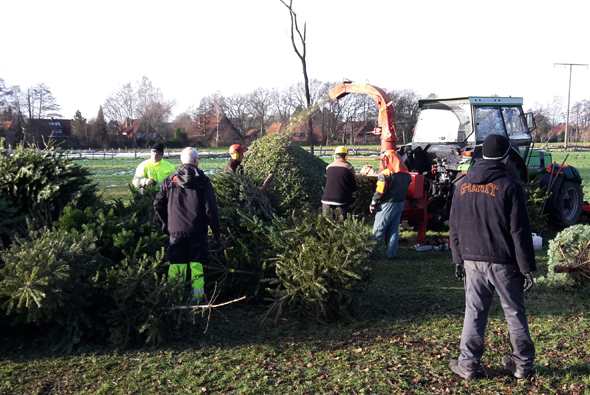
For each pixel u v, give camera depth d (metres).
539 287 5.84
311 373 3.59
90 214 4.84
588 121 77.44
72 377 3.52
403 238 8.89
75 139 71.94
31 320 3.76
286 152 9.34
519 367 3.45
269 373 3.58
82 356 3.87
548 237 9.35
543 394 3.28
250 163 9.42
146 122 77.25
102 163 36.41
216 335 4.38
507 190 3.26
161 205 4.95
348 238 4.70
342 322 4.72
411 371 3.62
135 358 3.85
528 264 3.21
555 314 4.91
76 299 3.99
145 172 7.14
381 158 7.51
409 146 9.53
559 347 4.02
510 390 3.33
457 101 8.99
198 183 4.84
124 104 79.81
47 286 3.68
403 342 4.20
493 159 3.40
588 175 20.62
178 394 3.27
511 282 3.32
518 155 8.65
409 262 7.32
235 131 81.62
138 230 5.03
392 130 8.22
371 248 4.70
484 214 3.33
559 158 34.25
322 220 5.01
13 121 65.88
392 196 7.17
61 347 3.99
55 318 3.87
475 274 3.43
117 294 4.01
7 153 5.43
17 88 67.44
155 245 4.79
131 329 4.10
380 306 5.24
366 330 4.50
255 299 5.26
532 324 4.60
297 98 65.88
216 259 5.30
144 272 4.09
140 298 4.10
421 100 9.39
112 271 4.10
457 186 3.58
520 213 3.21
